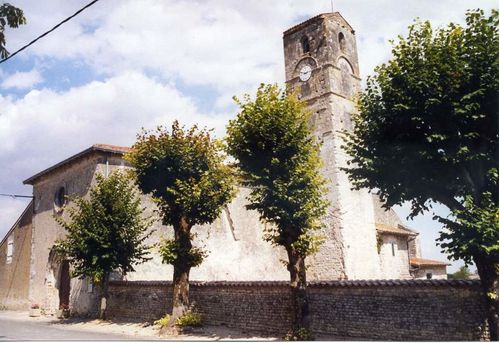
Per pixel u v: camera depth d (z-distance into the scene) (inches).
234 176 677.9
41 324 821.2
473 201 416.5
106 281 812.6
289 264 555.8
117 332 677.9
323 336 553.3
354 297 548.7
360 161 488.1
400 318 506.0
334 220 1023.6
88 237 765.9
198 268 937.5
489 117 416.5
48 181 1103.0
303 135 575.2
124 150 940.6
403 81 455.2
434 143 431.2
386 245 1270.9
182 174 693.9
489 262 405.1
